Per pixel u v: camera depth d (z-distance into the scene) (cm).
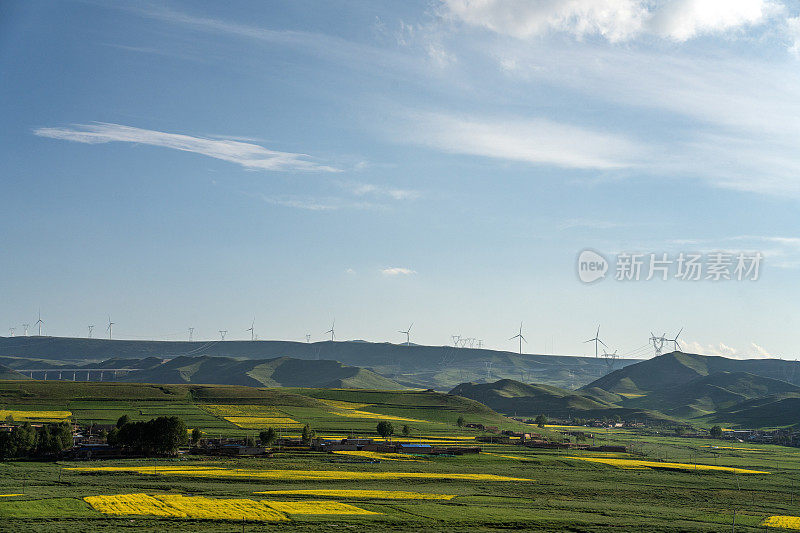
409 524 11156
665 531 11781
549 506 13838
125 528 9906
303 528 10438
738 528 12394
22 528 9650
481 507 13062
